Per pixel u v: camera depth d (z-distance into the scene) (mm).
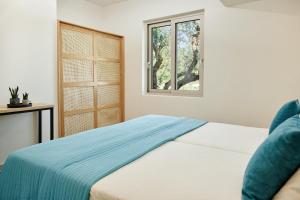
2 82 2723
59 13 3816
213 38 3352
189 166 1393
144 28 4082
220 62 3322
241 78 3182
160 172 1302
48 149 1630
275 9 2893
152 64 4137
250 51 3092
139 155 1539
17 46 2846
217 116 3408
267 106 3031
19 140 2961
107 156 1510
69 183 1219
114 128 2258
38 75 3072
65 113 3352
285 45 2869
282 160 1003
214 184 1173
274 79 2963
